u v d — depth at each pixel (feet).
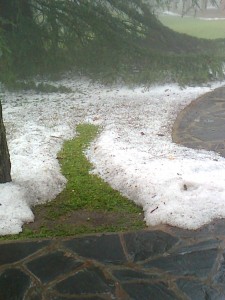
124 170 11.16
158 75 19.69
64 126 14.99
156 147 12.82
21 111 16.69
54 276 7.77
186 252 8.32
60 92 19.19
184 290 7.35
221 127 14.82
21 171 11.10
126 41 20.42
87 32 20.33
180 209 9.39
